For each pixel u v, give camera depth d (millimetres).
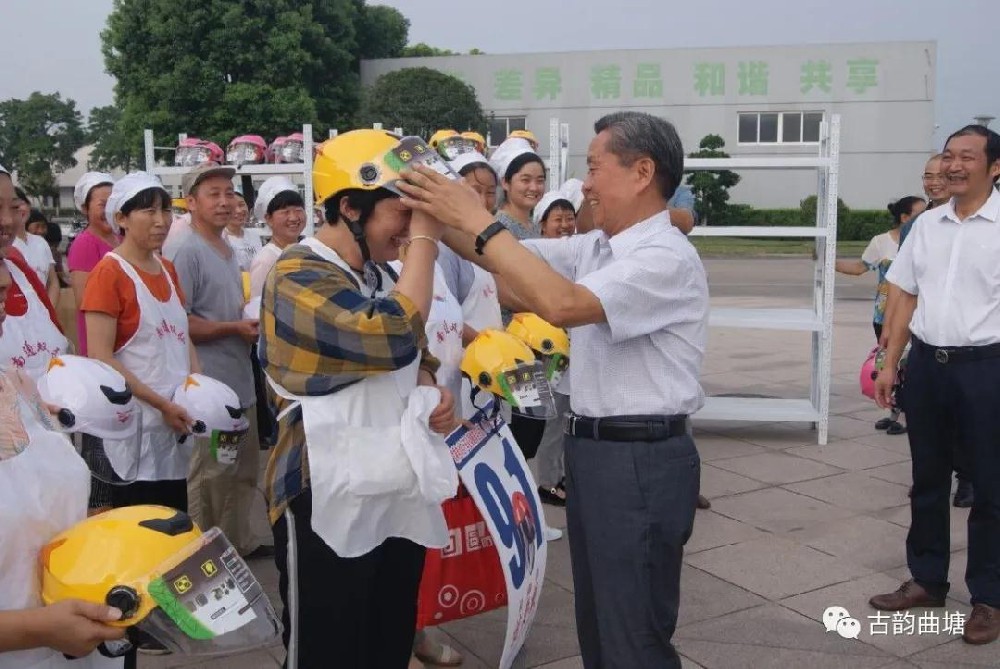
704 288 2568
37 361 2973
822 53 31078
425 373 2498
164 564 1670
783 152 31688
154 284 3609
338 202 2207
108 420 2850
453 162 4391
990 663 3537
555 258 2941
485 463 3043
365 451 2145
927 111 30875
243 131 25203
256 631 1714
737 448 6602
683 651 3631
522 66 32312
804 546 4707
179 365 3656
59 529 1788
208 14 24938
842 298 16531
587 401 2561
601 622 2570
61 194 53938
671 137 2516
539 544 3215
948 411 3807
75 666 1806
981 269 3668
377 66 33219
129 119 25391
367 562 2250
